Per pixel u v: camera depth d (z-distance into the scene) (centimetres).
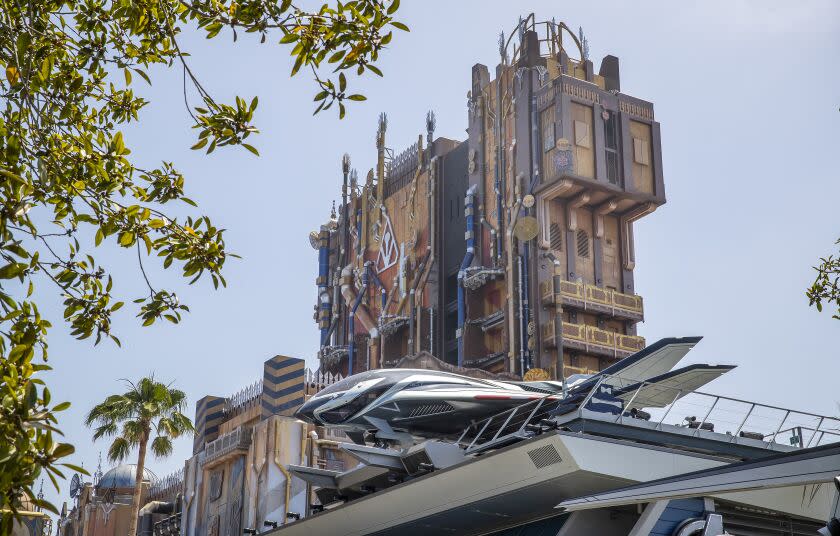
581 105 8544
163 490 8738
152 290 1686
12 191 1460
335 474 5434
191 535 7231
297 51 1605
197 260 1705
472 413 4803
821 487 4003
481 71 9544
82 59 1828
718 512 3872
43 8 1720
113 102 1994
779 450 4259
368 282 10238
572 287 8200
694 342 4425
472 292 8838
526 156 8600
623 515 4056
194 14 1659
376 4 1606
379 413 4784
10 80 1669
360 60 1608
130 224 1683
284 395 6994
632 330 8538
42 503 1243
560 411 4119
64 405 1269
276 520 6406
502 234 8700
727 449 4169
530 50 8969
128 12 1727
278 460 6531
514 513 4291
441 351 9150
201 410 7800
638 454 3819
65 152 1722
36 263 1526
